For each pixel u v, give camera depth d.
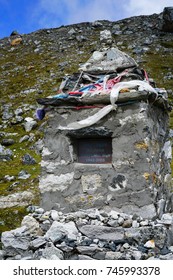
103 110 3.82
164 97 4.29
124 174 3.76
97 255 3.38
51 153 3.97
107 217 3.63
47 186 3.94
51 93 13.04
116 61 4.32
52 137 3.99
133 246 3.44
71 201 3.86
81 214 3.69
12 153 9.44
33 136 10.16
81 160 3.96
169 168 4.57
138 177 3.71
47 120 4.03
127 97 3.76
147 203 3.67
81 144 3.98
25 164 8.65
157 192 3.86
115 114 3.83
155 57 15.72
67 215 3.73
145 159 3.72
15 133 10.70
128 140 3.78
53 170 3.95
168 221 3.62
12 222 5.93
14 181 7.71
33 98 12.95
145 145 3.73
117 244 3.45
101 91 3.93
